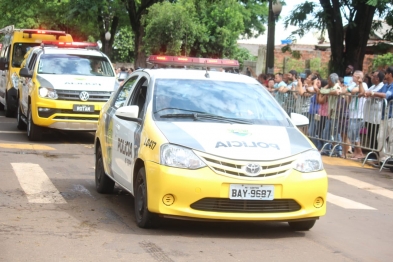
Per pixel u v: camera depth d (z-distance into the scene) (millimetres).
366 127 13281
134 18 30172
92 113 14453
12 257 5730
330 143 14414
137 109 7352
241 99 7590
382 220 8289
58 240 6359
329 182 11086
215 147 6496
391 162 12883
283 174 6477
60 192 8906
